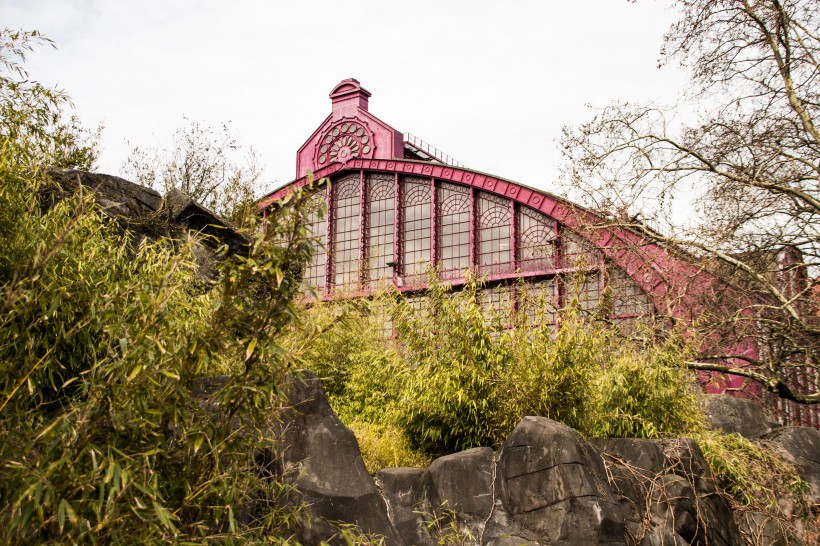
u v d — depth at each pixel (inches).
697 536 279.7
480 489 269.6
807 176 532.7
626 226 545.6
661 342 451.8
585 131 570.3
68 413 149.6
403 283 1311.5
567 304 367.9
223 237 374.9
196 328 170.7
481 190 1321.4
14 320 167.0
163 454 168.9
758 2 546.6
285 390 224.1
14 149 217.6
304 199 169.5
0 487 144.5
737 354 542.6
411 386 329.7
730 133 569.6
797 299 510.6
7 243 195.9
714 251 520.7
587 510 248.2
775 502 335.0
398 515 273.4
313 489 230.7
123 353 153.3
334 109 1485.0
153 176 838.5
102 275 216.4
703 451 339.9
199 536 166.1
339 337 404.5
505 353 329.1
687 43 581.0
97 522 145.1
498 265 1263.5
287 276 172.1
